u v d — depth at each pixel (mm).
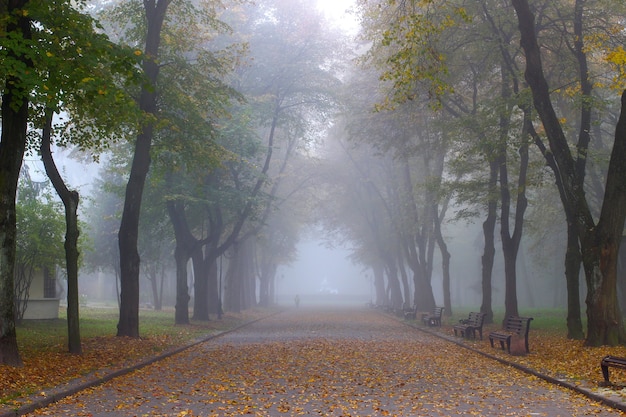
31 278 28656
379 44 24703
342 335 29938
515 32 25344
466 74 28641
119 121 16938
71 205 17562
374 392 12219
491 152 24719
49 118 17250
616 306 19078
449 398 11469
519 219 28016
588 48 21391
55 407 10422
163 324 33531
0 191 13867
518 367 15633
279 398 11562
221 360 18359
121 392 12195
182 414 9867
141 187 23547
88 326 28297
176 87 23719
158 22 22906
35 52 13336
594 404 10523
